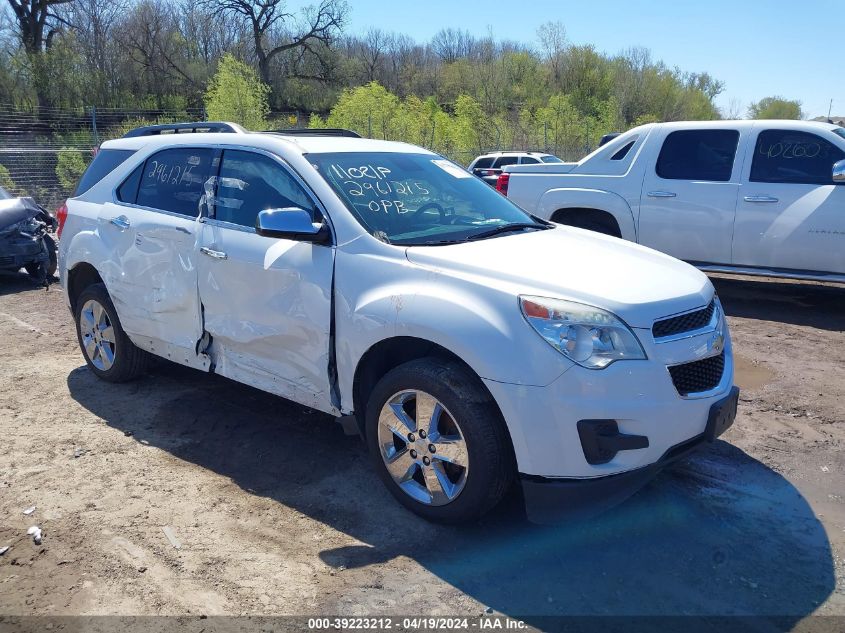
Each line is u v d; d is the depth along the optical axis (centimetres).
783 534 349
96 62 4319
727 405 347
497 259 354
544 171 900
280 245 403
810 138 739
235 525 357
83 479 402
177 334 467
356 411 380
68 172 2266
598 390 308
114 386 545
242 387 543
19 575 317
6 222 896
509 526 355
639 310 322
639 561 327
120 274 499
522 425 313
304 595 304
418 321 335
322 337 381
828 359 613
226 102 2638
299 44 4881
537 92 4497
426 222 408
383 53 5778
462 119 2947
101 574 318
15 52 3975
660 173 810
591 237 434
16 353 634
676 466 418
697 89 5231
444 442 337
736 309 793
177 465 420
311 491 390
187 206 466
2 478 403
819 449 441
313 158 416
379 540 344
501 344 315
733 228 768
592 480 315
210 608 296
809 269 742
